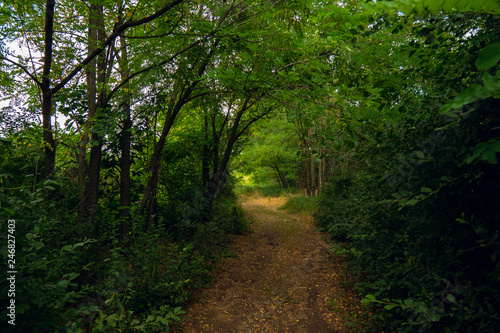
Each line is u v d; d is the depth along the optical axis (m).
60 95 5.36
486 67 0.81
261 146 15.39
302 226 11.37
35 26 4.61
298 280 6.05
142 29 6.09
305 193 20.39
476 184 2.21
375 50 3.24
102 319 3.05
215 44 5.99
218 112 9.25
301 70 5.53
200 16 5.80
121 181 6.79
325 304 4.92
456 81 2.31
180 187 9.28
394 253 3.75
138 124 7.15
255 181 19.38
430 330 2.57
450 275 2.60
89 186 5.84
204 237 6.70
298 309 4.86
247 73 4.74
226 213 10.62
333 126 3.44
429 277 2.68
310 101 4.44
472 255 2.40
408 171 2.60
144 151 8.46
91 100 5.71
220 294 5.44
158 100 6.99
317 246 8.41
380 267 4.12
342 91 3.71
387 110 2.64
